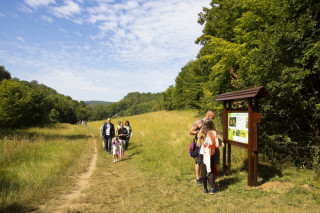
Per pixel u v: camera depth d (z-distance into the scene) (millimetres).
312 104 5047
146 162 7461
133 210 3629
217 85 12406
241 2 10445
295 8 5492
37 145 10008
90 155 9695
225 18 14555
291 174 4805
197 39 20250
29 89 30484
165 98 63312
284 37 5148
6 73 57125
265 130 5852
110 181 5562
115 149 8102
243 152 6578
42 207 3814
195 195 4207
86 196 4363
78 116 120188
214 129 4391
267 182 4570
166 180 5312
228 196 4039
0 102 22938
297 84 4797
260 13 8484
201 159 4402
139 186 5004
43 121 30219
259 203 3605
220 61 11141
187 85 29625
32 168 6371
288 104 5555
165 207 3691
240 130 4816
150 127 18531
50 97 98312
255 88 4301
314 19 5078
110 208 3746
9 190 4270
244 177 5055
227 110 5461
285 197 3764
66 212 3545
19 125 24281
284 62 5453
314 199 3582
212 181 4234
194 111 33781
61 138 14719
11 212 3463
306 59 4918
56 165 6844
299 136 5648
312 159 5109
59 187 5035
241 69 7691
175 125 17734
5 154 7484
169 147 9344
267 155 6000
